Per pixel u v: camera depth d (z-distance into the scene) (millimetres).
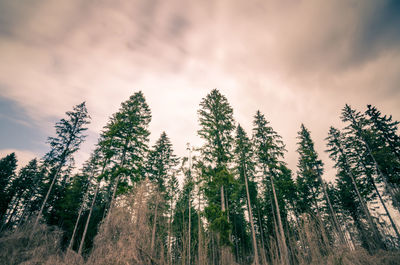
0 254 9820
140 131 22250
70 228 22297
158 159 26031
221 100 19594
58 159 21328
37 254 9930
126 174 19125
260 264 15789
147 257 9070
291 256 14773
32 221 14289
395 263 9906
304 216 11594
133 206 10695
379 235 15891
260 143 21359
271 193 25656
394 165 19469
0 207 28734
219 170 15516
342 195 26031
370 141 21781
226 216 13109
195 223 23250
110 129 21609
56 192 27328
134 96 24500
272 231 24125
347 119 24266
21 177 32250
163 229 12469
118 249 8445
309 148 25609
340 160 24531
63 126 22391
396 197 18516
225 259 10961
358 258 10281
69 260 8789
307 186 26531
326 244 10633
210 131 17578
